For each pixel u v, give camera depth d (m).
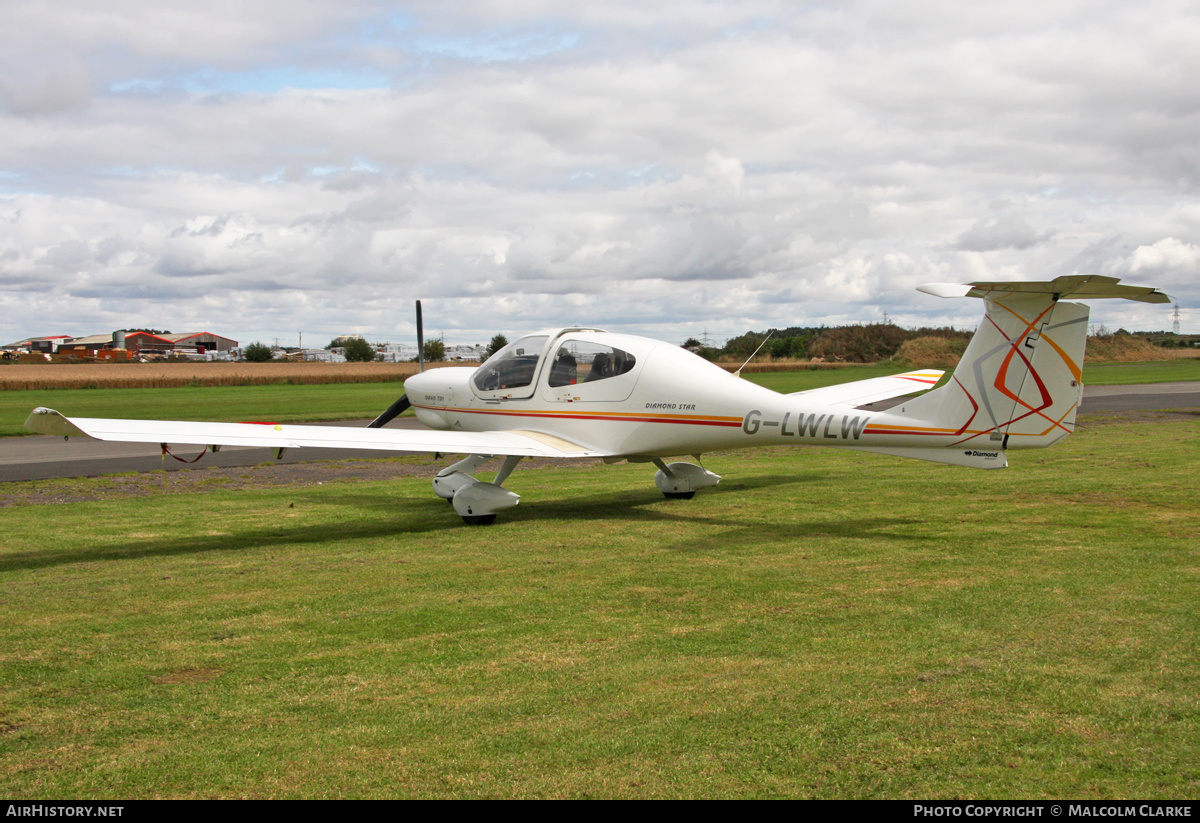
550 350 9.47
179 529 8.36
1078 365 6.82
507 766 3.20
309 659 4.41
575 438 9.24
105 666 4.34
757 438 8.27
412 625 4.99
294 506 9.82
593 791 3.00
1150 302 6.45
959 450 7.35
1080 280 6.29
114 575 6.36
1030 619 4.86
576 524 8.36
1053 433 6.96
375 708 3.76
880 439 7.64
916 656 4.28
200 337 140.25
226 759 3.29
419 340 11.60
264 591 5.83
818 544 7.14
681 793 2.97
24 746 3.43
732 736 3.41
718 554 6.82
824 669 4.12
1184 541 6.95
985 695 3.76
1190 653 4.25
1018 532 7.46
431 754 3.30
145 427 7.67
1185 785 2.97
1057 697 3.72
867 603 5.27
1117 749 3.24
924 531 7.62
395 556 6.96
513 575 6.21
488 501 8.44
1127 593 5.38
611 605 5.34
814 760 3.20
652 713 3.64
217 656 4.48
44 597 5.71
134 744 3.44
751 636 4.67
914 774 3.08
